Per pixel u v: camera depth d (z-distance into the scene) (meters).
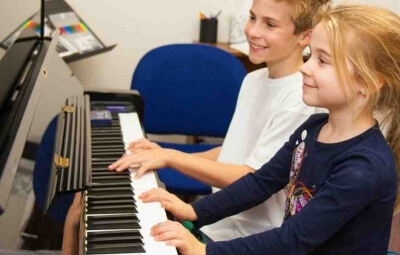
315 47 0.95
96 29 2.56
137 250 0.87
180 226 0.94
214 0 2.61
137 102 1.62
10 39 1.35
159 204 1.04
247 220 1.29
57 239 1.08
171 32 2.64
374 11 0.95
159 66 2.08
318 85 0.95
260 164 1.24
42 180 1.13
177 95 2.11
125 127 1.45
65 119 1.37
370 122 0.97
